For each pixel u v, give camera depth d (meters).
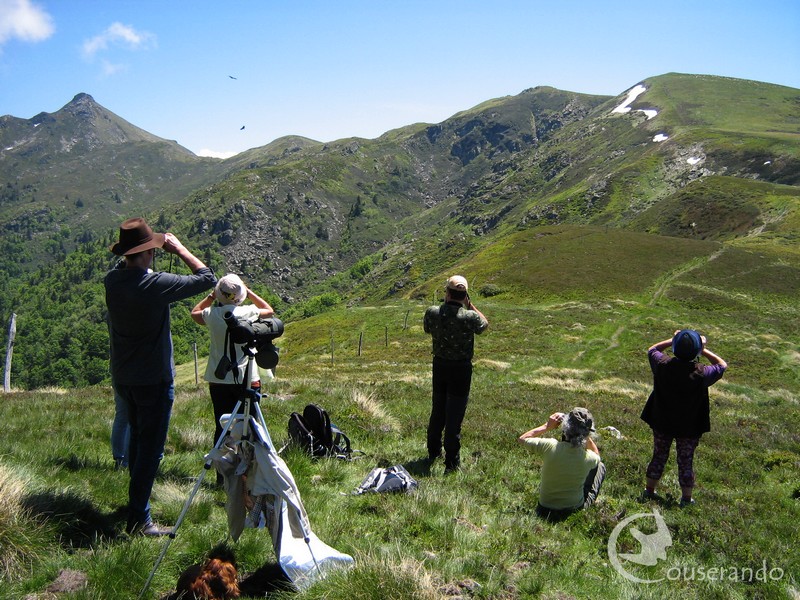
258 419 5.24
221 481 7.04
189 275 5.49
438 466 8.83
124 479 6.55
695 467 10.40
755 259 91.25
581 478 7.35
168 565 4.85
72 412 11.36
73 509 5.47
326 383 17.83
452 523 6.27
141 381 5.40
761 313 70.62
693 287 80.62
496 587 5.02
